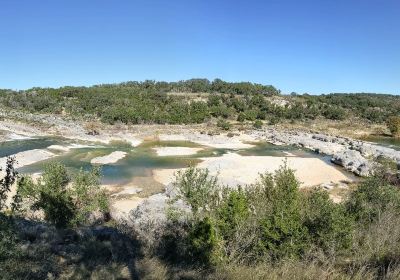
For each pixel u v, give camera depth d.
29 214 24.06
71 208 24.47
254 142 92.00
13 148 67.56
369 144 89.88
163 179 48.97
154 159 63.59
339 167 61.53
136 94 147.62
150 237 15.55
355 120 143.38
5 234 9.20
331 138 95.56
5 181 9.79
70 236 14.66
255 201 16.20
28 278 9.48
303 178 52.22
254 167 57.81
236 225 14.16
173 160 62.84
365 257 10.31
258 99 150.62
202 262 12.41
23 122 98.12
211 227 13.64
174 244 14.77
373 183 22.33
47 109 125.94
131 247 14.35
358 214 17.31
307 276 9.52
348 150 74.25
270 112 142.75
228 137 96.50
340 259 11.57
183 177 19.89
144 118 115.06
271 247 13.35
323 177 53.47
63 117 115.06
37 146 70.88
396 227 12.95
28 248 11.40
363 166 56.47
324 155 74.56
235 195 15.15
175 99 147.12
